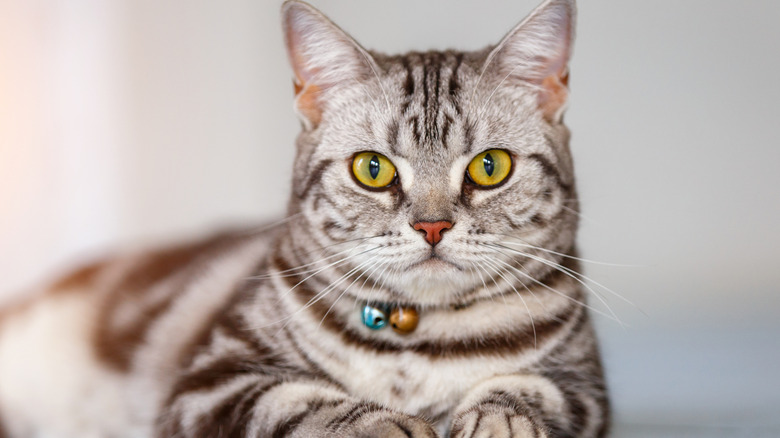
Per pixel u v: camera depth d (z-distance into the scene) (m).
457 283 0.45
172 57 0.75
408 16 0.64
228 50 0.74
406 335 0.46
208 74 0.74
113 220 0.76
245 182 0.74
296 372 0.46
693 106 0.60
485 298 0.46
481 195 0.45
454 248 0.44
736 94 0.60
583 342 0.47
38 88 0.77
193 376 0.47
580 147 0.61
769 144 0.59
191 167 0.75
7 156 0.77
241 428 0.43
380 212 0.45
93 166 0.77
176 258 0.59
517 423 0.42
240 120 0.74
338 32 0.47
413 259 0.44
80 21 0.76
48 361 0.56
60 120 0.77
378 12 0.65
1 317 0.59
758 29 0.59
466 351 0.46
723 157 0.60
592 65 0.61
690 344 0.58
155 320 0.55
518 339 0.46
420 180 0.45
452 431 0.43
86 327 0.56
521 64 0.47
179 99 0.75
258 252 0.55
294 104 0.48
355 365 0.46
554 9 0.46
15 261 0.76
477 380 0.46
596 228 0.61
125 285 0.58
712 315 0.60
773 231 0.59
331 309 0.46
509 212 0.45
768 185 0.59
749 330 0.59
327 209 0.46
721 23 0.60
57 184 0.77
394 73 0.47
